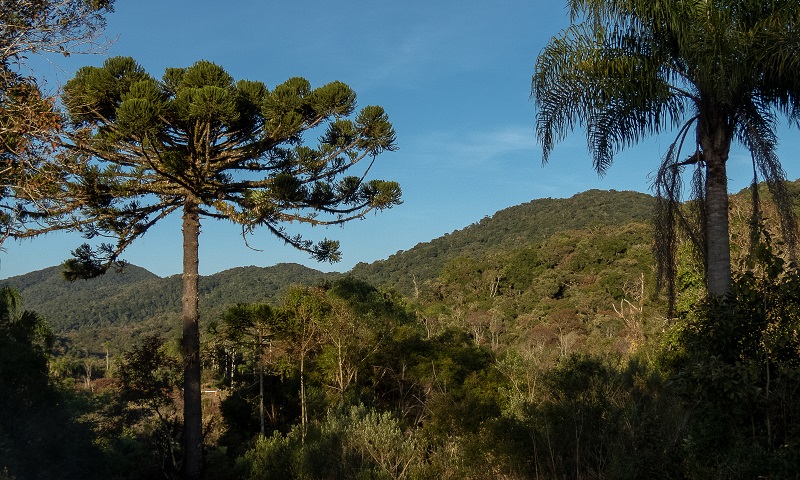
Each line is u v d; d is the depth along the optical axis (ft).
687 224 26.09
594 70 26.27
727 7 24.38
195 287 45.96
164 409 66.80
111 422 55.16
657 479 19.70
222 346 63.98
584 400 27.25
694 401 19.67
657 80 25.91
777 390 18.38
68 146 26.09
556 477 24.04
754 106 26.02
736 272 21.95
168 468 52.70
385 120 49.60
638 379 34.96
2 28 24.77
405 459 31.68
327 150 50.24
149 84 40.14
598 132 27.68
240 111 45.47
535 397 33.99
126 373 55.52
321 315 64.80
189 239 45.85
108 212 45.21
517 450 25.70
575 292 190.39
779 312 20.44
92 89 40.24
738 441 17.76
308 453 33.65
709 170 25.38
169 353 60.80
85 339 307.17
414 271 339.77
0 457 37.32
